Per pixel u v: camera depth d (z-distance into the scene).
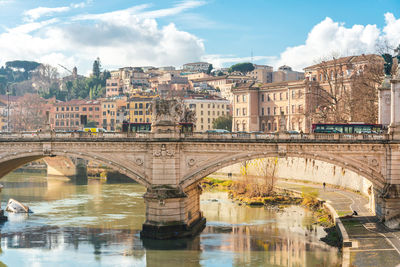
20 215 108.56
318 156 83.94
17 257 77.56
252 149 84.44
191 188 91.00
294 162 152.00
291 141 83.12
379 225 83.62
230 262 73.75
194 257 76.44
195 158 85.31
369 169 84.12
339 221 87.56
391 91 83.81
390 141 82.38
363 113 125.25
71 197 134.00
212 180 161.75
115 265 73.50
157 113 85.25
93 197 133.88
